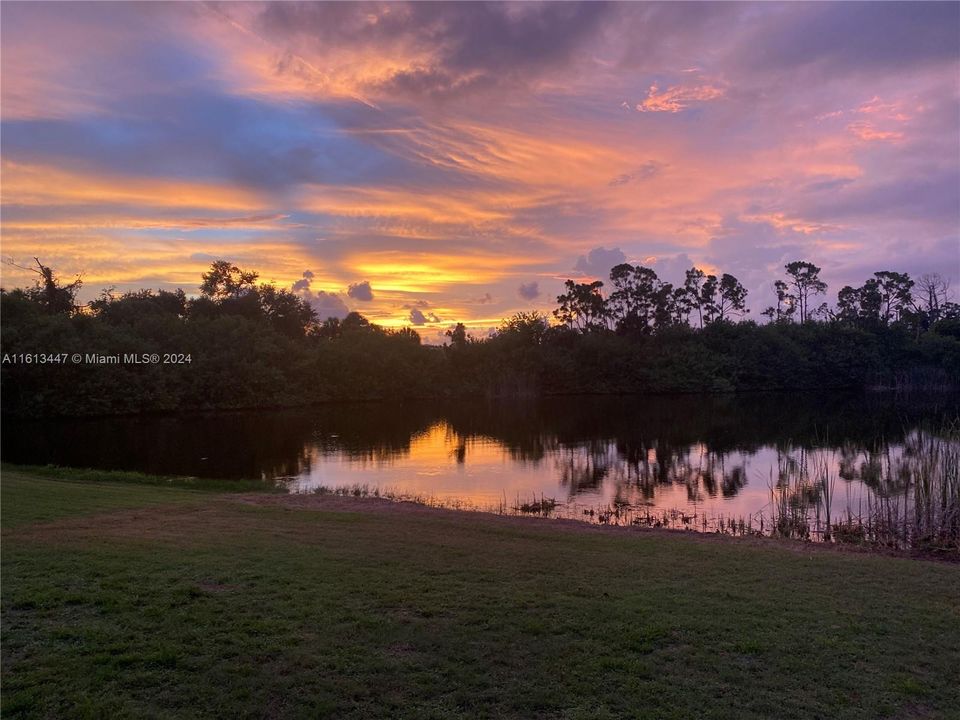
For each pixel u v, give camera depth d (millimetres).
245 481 20906
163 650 5840
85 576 7848
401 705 5090
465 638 6383
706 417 51875
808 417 50156
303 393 69750
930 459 17000
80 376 49250
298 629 6473
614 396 82250
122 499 14344
